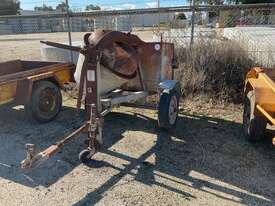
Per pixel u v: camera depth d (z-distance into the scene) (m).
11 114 6.83
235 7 7.79
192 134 5.70
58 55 9.27
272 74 5.68
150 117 6.54
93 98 4.89
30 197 3.87
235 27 9.44
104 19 9.88
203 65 7.89
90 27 13.23
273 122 4.42
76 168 4.52
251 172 4.41
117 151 5.03
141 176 4.31
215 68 7.85
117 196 3.87
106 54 5.13
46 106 6.29
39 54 17.86
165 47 6.04
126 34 5.46
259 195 3.89
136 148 5.14
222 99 7.42
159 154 4.93
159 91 5.82
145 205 3.69
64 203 3.75
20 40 30.30
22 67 7.66
